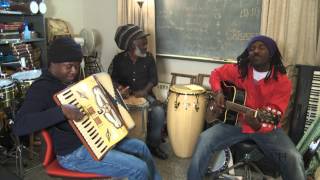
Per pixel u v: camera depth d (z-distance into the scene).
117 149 1.88
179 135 2.76
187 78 3.49
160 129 2.81
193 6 3.29
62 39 1.70
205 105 2.72
